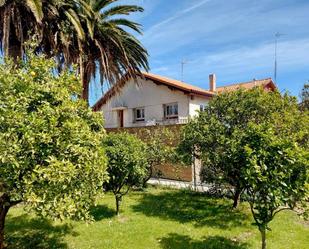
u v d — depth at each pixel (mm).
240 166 5934
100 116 6496
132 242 6730
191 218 8625
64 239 6816
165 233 7340
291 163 5277
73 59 14625
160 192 12070
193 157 10719
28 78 5398
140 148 9148
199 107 20203
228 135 8930
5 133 4395
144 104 22594
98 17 14648
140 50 16766
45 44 13719
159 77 21516
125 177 8453
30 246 6430
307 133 8328
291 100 9656
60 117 5227
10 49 12266
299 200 5398
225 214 8984
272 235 7426
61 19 13453
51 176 4473
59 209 4531
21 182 4523
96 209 9164
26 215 8188
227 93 9969
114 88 19703
